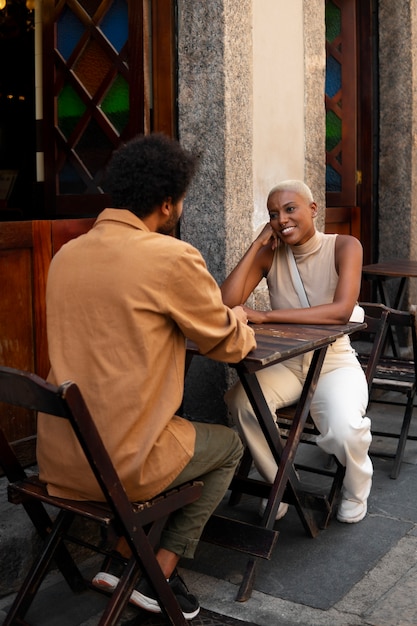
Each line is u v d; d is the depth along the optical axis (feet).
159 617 8.87
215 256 13.50
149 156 7.96
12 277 11.06
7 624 8.32
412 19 19.57
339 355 11.27
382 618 8.98
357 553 10.56
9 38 18.62
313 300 11.30
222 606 9.25
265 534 9.14
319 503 10.91
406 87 19.86
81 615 9.05
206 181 13.41
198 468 8.28
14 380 6.91
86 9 13.04
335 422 10.70
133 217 7.93
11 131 19.45
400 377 14.26
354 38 19.27
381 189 20.52
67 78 13.33
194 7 13.07
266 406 9.43
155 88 13.46
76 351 7.66
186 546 8.50
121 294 7.50
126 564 7.80
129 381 7.51
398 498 12.61
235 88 13.25
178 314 7.63
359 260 10.90
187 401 13.99
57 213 13.71
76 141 13.38
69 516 8.41
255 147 14.16
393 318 13.43
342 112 19.71
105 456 6.97
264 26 14.20
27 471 11.23
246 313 10.44
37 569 8.35
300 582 9.79
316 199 16.25
